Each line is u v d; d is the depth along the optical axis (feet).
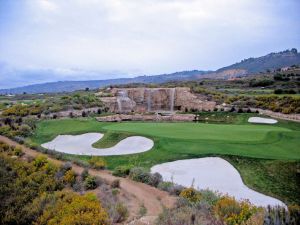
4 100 260.21
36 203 48.80
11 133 116.47
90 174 65.21
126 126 129.70
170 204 46.06
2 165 70.59
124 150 93.56
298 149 82.99
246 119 155.33
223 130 114.62
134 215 41.16
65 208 42.65
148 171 67.77
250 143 88.99
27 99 264.11
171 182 60.75
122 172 68.18
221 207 34.32
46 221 41.93
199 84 317.42
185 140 93.61
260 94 210.38
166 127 124.98
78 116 172.24
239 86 290.35
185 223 32.01
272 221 26.66
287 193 58.54
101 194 51.72
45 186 57.52
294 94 198.29
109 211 41.24
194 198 46.16
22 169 67.41
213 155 79.36
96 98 212.43
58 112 169.07
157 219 35.53
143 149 92.22
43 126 138.41
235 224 29.14
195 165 74.90
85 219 37.63
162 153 84.64
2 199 52.80
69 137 114.83
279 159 72.95
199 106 203.10
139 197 51.01
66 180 60.34
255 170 69.51
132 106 222.07
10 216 46.26
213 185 63.82
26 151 90.33
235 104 186.29
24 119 147.33
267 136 98.73
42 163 70.74
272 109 162.20
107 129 119.96
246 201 45.16
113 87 261.44
